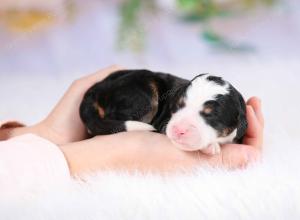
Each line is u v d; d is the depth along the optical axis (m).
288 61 1.17
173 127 0.63
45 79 1.13
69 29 1.30
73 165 0.64
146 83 0.73
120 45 1.25
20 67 1.21
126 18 1.26
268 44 1.27
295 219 0.57
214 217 0.56
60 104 0.76
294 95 0.93
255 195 0.58
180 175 0.62
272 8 1.33
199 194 0.58
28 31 1.27
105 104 0.72
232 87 0.66
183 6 1.30
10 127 0.76
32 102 0.98
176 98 0.66
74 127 0.75
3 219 0.57
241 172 0.61
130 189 0.59
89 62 1.24
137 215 0.56
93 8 1.31
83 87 0.76
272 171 0.61
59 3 1.29
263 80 1.02
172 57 1.24
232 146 0.64
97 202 0.58
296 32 1.31
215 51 1.26
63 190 0.60
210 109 0.64
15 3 1.25
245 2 1.32
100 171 0.63
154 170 0.63
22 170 0.62
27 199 0.59
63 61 1.24
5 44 1.25
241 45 1.28
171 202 0.58
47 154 0.63
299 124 0.78
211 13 1.32
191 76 1.04
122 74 0.75
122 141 0.65
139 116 0.73
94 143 0.65
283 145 0.68
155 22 1.29
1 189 0.61
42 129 0.75
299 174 0.61
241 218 0.56
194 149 0.62
